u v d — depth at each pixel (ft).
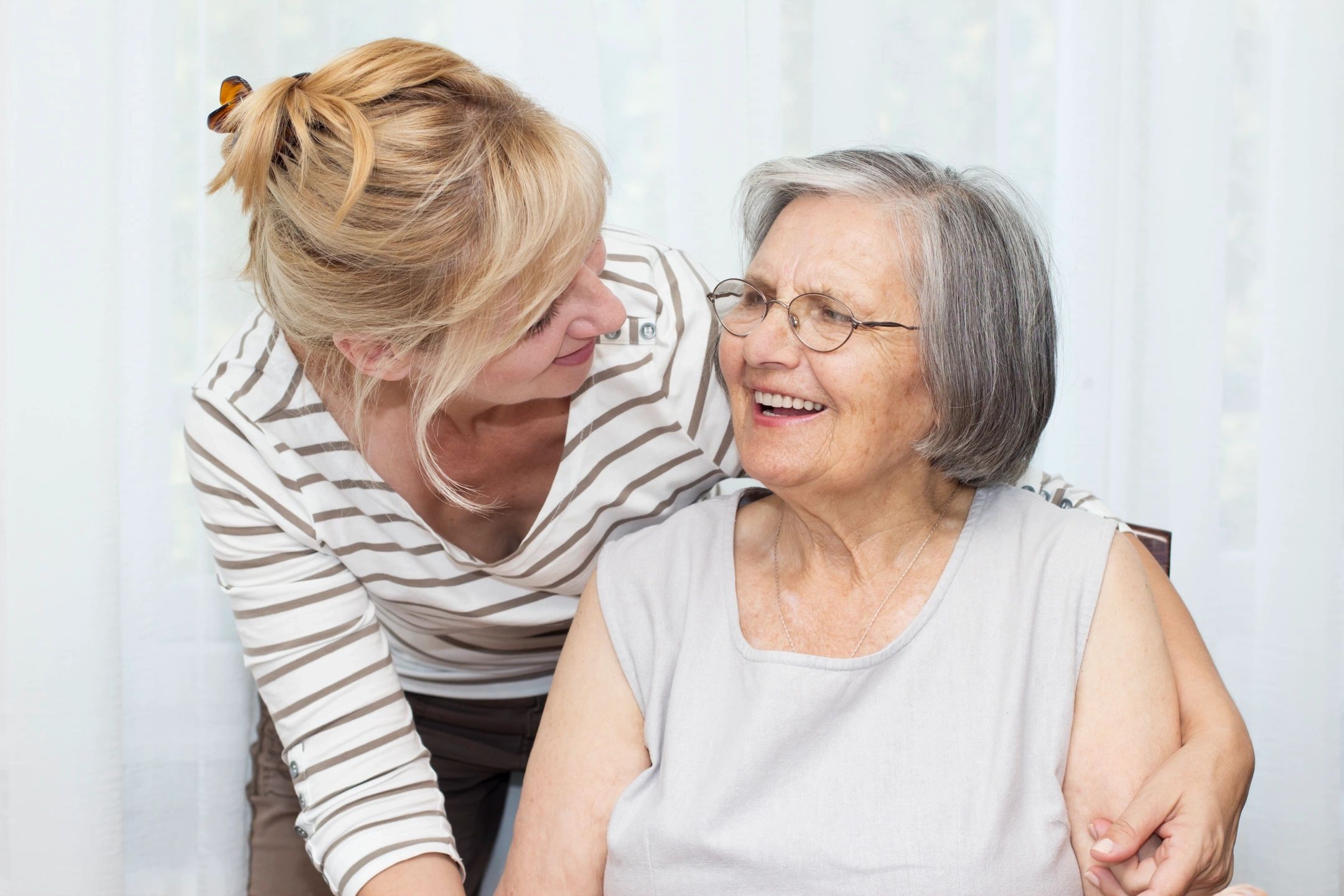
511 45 5.47
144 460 5.45
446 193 3.01
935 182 3.31
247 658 3.96
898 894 2.95
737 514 3.76
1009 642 3.19
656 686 3.41
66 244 5.04
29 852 5.31
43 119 4.98
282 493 3.77
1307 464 5.91
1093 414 6.00
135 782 5.64
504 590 4.24
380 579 4.06
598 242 3.46
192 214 5.40
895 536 3.43
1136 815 2.89
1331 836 6.07
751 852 3.04
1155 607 3.34
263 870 4.98
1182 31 5.77
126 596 5.52
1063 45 5.93
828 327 3.19
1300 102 5.76
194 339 5.49
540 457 3.95
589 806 3.37
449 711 5.06
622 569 3.68
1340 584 5.99
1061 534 3.36
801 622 3.43
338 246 3.10
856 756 3.11
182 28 5.28
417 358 3.34
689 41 5.60
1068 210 5.95
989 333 3.23
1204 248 5.87
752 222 3.60
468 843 5.46
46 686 5.23
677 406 3.94
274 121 3.12
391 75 3.13
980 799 2.99
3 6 4.90
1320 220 5.80
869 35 5.61
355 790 3.78
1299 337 5.88
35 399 5.09
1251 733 6.15
